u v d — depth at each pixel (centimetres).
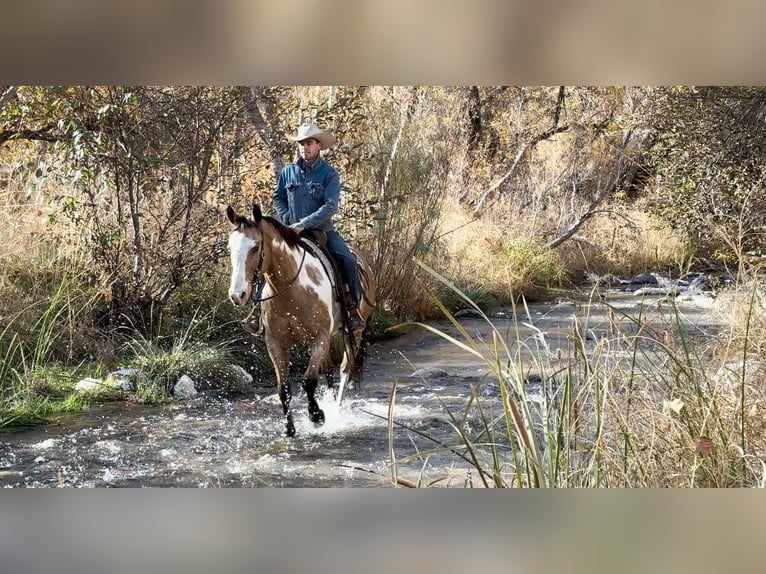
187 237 1066
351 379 870
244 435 745
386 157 1335
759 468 414
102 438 732
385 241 1324
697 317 970
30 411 802
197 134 1062
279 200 839
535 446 375
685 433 432
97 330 995
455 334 1302
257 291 742
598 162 2050
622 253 2048
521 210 2066
